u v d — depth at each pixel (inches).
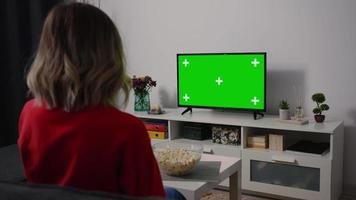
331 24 121.3
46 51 39.4
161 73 156.7
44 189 29.9
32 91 40.2
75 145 37.6
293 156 112.0
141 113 144.0
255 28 133.7
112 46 40.6
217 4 140.2
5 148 126.6
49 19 40.2
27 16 154.2
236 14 136.7
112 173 38.4
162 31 153.9
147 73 160.2
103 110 38.8
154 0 153.9
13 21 146.3
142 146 38.9
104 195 28.5
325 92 124.8
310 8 123.9
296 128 110.9
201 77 137.3
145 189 39.5
